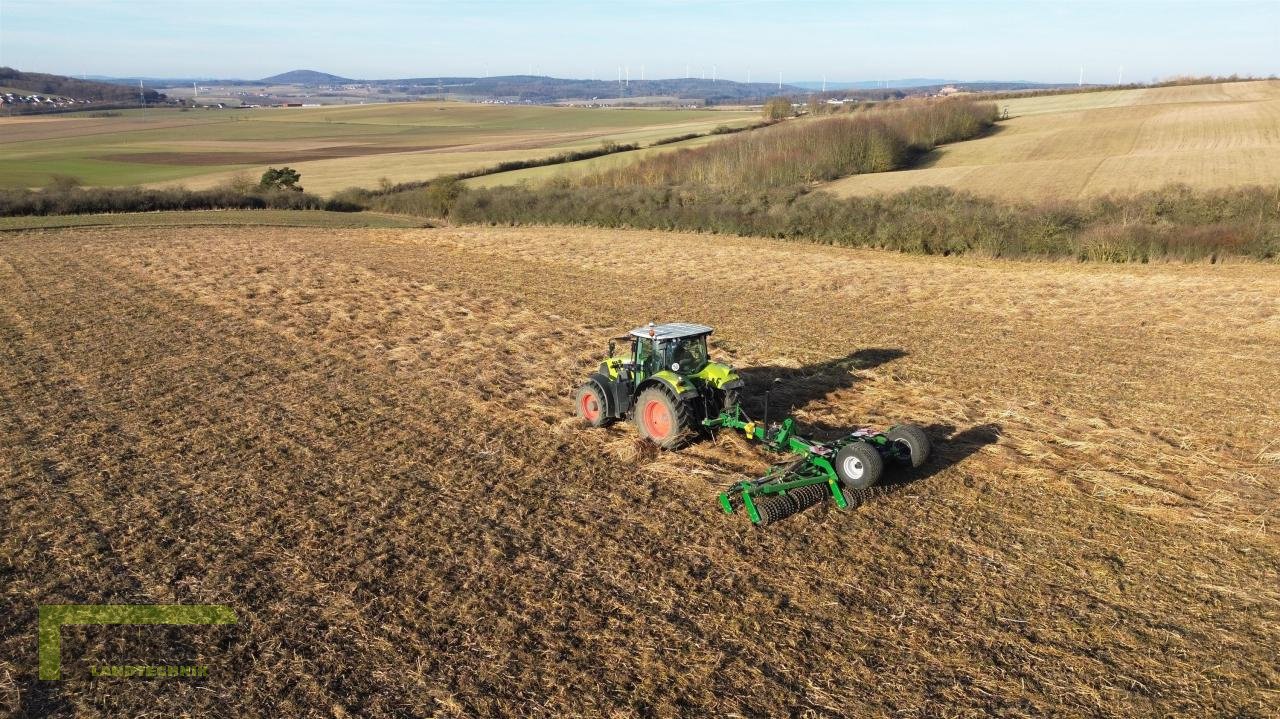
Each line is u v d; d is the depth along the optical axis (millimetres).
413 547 9062
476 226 49125
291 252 33594
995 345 18000
